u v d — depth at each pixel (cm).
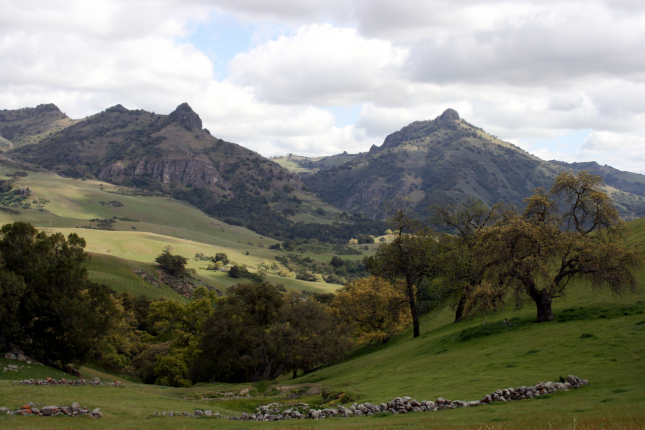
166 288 14025
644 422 1262
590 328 2998
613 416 1385
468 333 3875
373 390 2802
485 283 3800
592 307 3603
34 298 4016
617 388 1830
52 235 4603
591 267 3403
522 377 2341
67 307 4119
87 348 4206
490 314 4662
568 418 1444
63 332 4159
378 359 4591
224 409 2681
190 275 16538
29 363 3816
